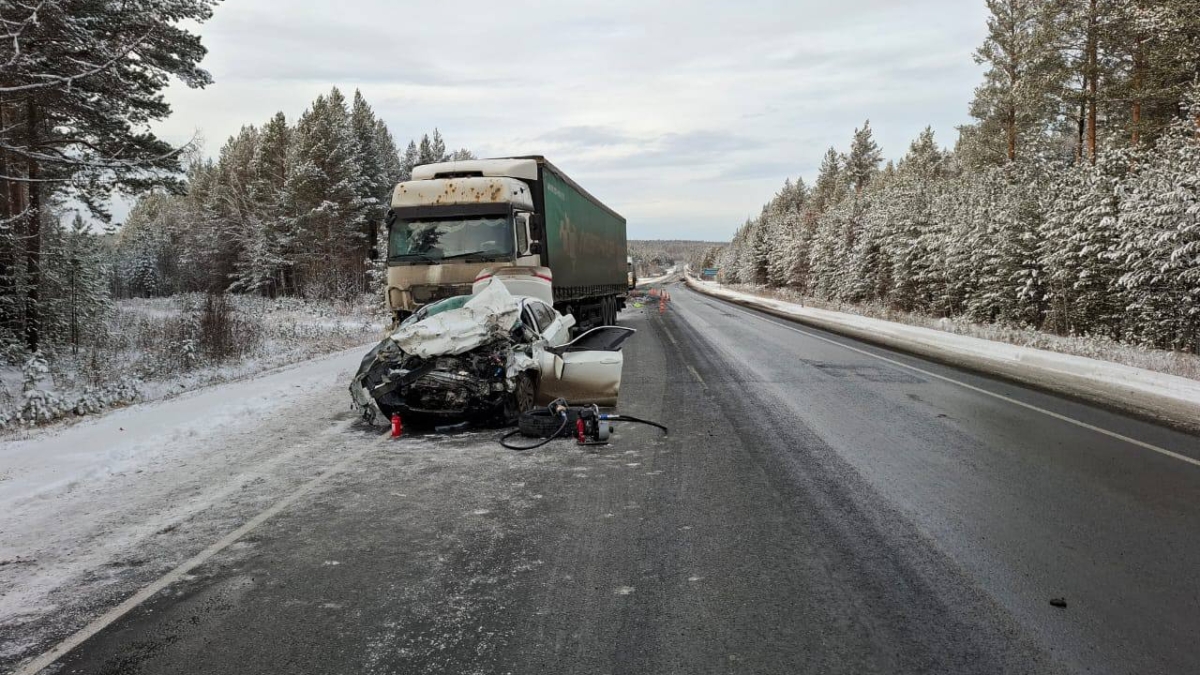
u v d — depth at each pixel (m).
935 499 5.41
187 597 3.86
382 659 3.15
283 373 13.41
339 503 5.51
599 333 11.72
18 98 14.48
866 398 10.06
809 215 66.31
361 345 20.58
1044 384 11.36
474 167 13.77
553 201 15.04
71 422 9.52
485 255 12.42
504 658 3.14
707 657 3.12
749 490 5.68
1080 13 27.22
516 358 7.98
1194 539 4.53
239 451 7.33
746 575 4.02
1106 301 20.42
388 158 71.12
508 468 6.45
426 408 7.88
